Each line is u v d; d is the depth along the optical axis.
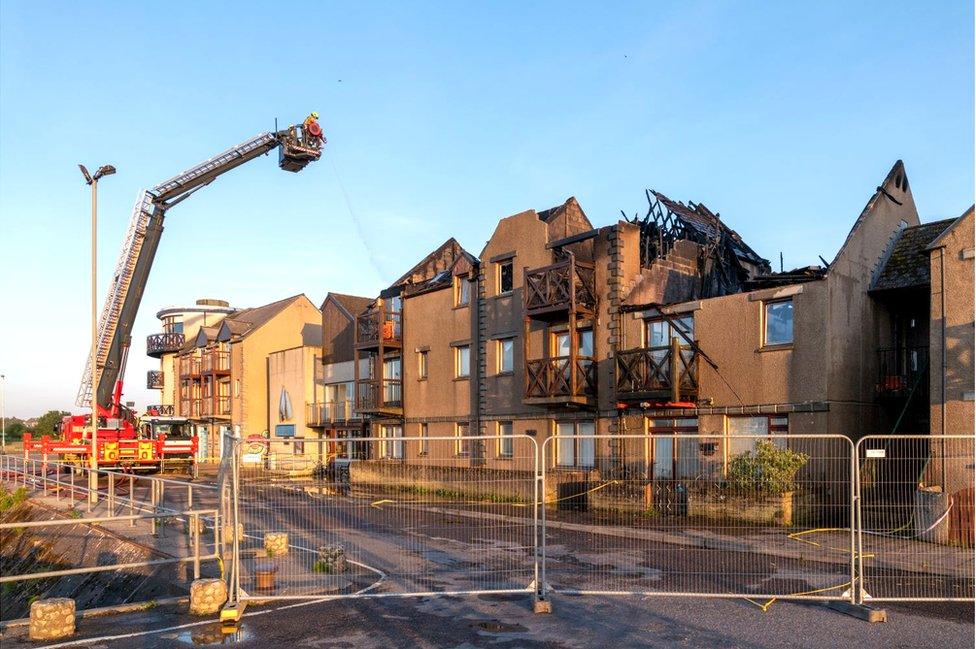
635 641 8.08
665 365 20.67
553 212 26.59
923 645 7.84
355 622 8.90
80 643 8.16
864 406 18.20
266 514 17.62
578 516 18.27
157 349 56.78
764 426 18.69
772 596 9.59
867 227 19.11
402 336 30.66
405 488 19.58
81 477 31.67
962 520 13.62
